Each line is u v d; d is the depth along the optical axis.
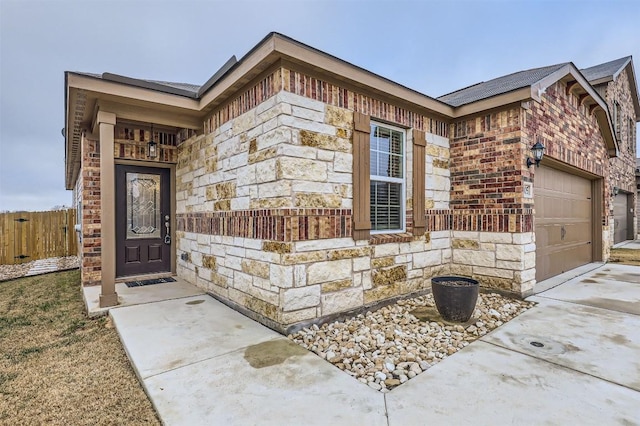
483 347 3.27
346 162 4.20
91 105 4.74
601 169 8.41
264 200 3.90
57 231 10.31
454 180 5.74
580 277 6.55
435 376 2.69
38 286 6.55
